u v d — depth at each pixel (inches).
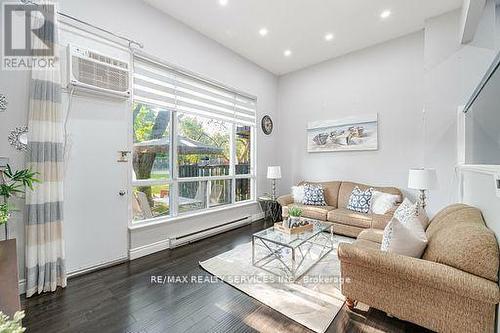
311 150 195.8
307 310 74.8
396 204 139.6
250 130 195.9
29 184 73.0
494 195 62.4
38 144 82.2
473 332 53.5
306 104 200.4
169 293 84.6
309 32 147.2
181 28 135.5
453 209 87.1
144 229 118.4
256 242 133.3
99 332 65.2
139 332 65.4
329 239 135.0
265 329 66.8
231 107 173.8
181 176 140.9
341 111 180.4
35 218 81.1
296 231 107.9
